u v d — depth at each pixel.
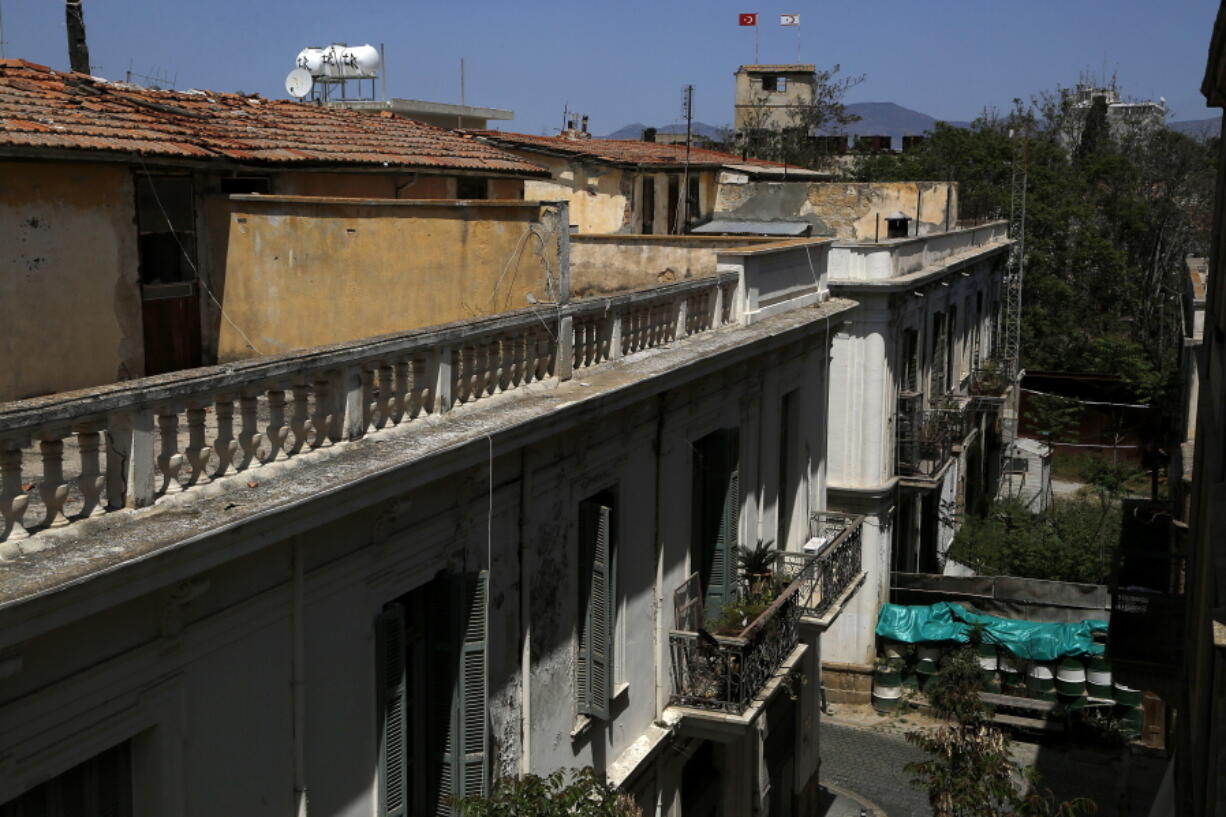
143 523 6.31
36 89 11.32
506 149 25.52
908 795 20.80
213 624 6.95
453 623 9.13
